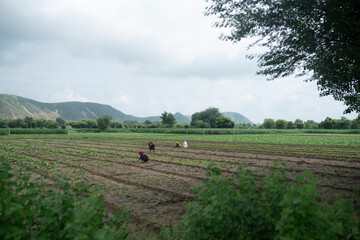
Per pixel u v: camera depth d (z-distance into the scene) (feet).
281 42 26.66
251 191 11.86
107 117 302.25
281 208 10.64
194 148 77.51
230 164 44.70
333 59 24.72
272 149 73.20
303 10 22.79
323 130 268.41
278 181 11.19
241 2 24.64
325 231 9.68
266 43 27.25
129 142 106.73
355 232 10.75
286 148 76.13
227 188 11.09
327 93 29.60
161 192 26.91
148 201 23.59
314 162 46.73
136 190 27.68
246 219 10.58
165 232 14.98
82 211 9.95
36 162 46.37
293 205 9.23
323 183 29.45
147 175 35.81
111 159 52.37
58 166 42.91
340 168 40.24
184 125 374.02
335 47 23.18
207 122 380.99
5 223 9.43
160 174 36.52
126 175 35.83
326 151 66.64
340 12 20.97
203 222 10.84
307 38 23.34
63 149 72.64
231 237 10.77
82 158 53.67
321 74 26.89
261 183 12.39
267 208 11.16
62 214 10.66
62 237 10.10
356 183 29.50
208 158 53.31
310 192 9.09
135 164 45.88
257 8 24.77
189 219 11.66
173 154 61.05
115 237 11.85
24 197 11.34
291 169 39.11
